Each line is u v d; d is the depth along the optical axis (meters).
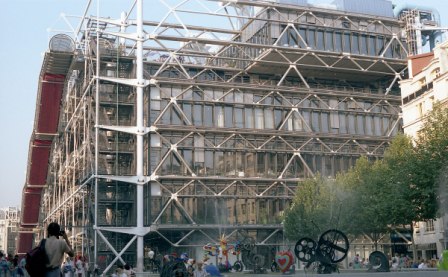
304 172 76.12
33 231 102.94
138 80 71.12
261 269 48.59
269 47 75.44
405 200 46.56
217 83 74.38
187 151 72.31
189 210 70.75
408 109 75.06
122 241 71.44
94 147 72.75
